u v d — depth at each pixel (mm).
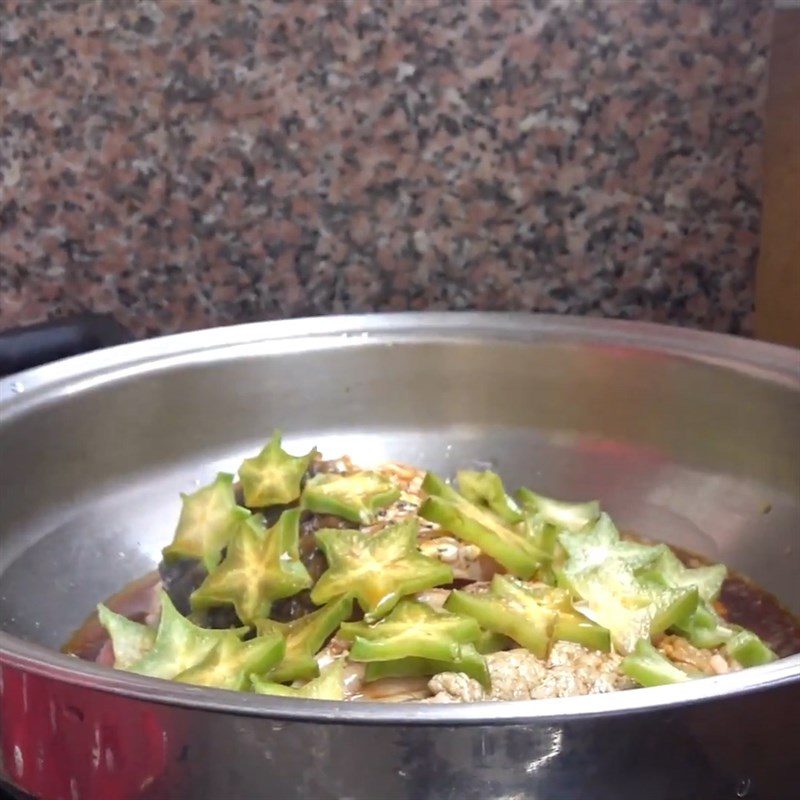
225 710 393
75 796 416
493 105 686
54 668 413
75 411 621
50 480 613
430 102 688
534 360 664
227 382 662
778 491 604
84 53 684
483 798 392
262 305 720
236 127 693
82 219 707
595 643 498
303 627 519
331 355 671
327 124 692
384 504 584
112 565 618
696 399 632
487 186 697
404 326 676
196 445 660
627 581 538
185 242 709
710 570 575
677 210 691
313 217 705
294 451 670
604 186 692
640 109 681
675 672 482
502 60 679
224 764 398
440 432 676
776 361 611
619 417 655
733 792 404
